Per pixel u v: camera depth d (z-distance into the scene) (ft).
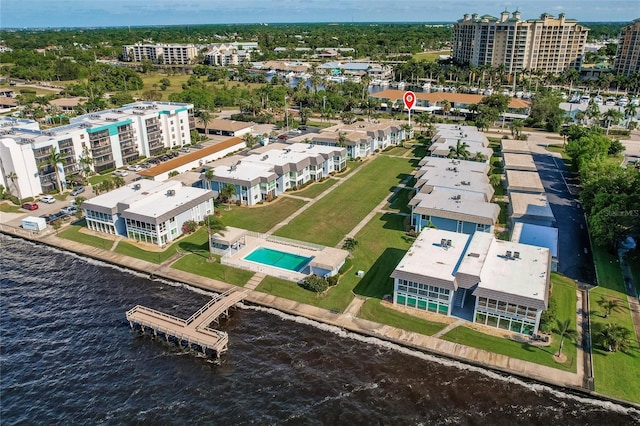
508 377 212.02
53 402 204.95
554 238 308.81
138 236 337.93
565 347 225.15
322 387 210.38
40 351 235.81
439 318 248.11
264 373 219.20
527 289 232.53
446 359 223.30
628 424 188.03
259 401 203.72
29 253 330.13
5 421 195.52
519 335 233.55
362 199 413.39
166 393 209.15
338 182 457.27
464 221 327.88
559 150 565.12
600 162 412.16
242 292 272.72
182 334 235.20
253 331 246.68
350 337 240.12
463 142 516.32
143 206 344.49
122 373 221.25
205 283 287.69
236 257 313.94
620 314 248.11
